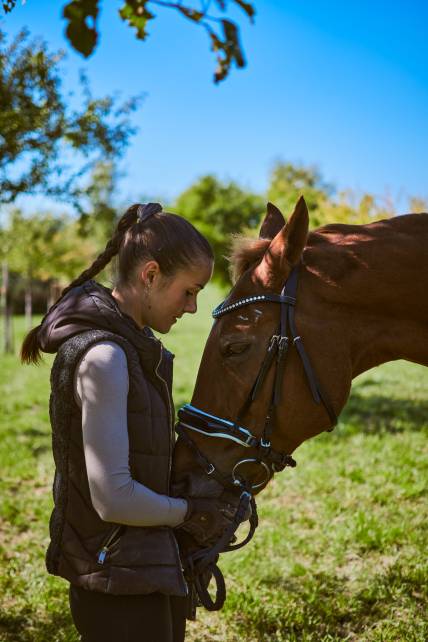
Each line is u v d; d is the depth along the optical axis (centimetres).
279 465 209
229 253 228
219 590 182
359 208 1122
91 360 159
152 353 171
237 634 311
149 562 166
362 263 215
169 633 173
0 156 518
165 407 178
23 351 190
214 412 204
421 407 816
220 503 185
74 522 170
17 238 1945
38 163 557
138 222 177
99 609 169
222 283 3866
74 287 184
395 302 217
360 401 872
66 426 169
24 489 561
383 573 360
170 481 204
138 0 179
